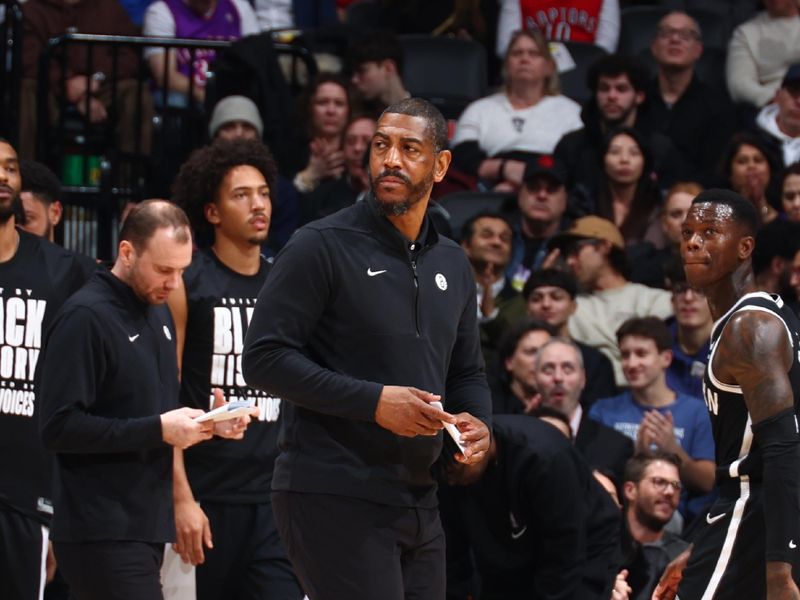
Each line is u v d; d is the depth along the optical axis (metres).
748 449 9.86
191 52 21.75
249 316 13.29
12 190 13.43
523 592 13.98
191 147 22.00
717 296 10.10
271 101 21.69
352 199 20.52
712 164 22.31
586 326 18.91
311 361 9.32
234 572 13.25
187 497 12.43
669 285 19.14
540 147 22.77
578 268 19.19
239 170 13.25
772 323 9.60
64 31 23.64
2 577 13.41
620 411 17.16
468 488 13.87
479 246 18.95
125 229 11.77
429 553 9.91
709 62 24.88
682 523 15.97
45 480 13.47
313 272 9.40
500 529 13.89
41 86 21.27
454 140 23.28
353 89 22.78
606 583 13.64
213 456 13.10
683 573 10.29
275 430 13.31
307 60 22.55
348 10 26.58
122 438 11.27
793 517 9.30
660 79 22.78
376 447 9.45
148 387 11.84
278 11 26.25
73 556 11.63
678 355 17.86
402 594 9.55
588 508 13.83
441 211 18.66
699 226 10.04
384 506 9.48
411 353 9.56
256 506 13.22
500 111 23.06
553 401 16.03
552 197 20.17
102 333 11.55
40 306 13.58
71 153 22.33
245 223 13.23
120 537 11.57
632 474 14.93
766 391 9.45
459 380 10.32
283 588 13.02
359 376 9.48
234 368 13.25
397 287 9.56
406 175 9.43
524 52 22.84
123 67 23.50
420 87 24.78
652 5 27.70
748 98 23.84
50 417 11.41
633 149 20.39
